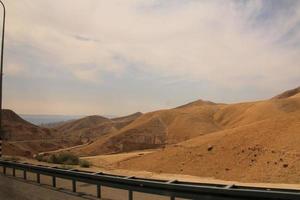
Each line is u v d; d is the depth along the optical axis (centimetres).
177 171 5647
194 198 959
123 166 6344
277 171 4334
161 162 6072
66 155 3794
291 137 4962
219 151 5650
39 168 1730
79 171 1421
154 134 15738
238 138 5756
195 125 16300
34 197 1350
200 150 5938
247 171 4738
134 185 1138
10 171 2375
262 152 5003
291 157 4469
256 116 15250
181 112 18238
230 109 18288
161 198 1292
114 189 1538
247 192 827
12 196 1395
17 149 7756
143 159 6475
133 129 15900
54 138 17150
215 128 16238
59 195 1370
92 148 13900
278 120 5778
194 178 3022
